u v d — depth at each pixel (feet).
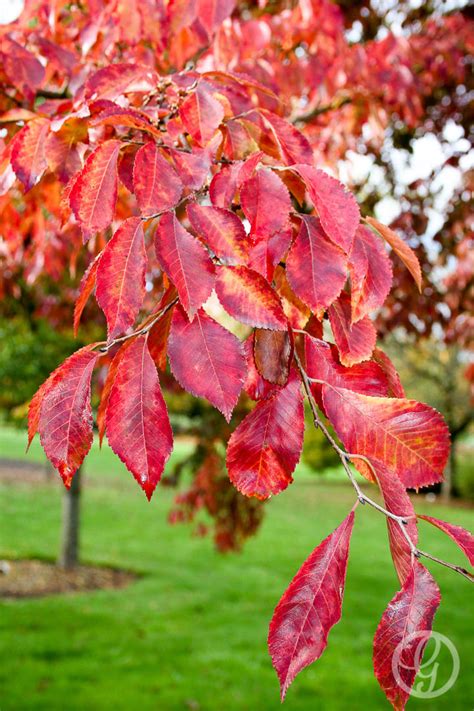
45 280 15.76
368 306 2.37
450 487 64.95
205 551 34.14
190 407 18.24
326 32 7.54
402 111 10.02
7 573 27.63
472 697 16.89
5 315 19.83
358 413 2.20
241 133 2.96
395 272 12.91
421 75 10.57
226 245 2.19
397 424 2.16
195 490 17.94
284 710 15.92
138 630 21.29
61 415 2.11
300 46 10.21
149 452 2.04
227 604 24.97
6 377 24.04
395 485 2.04
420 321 14.96
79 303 2.32
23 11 5.30
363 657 19.75
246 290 2.15
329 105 9.52
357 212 2.30
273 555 33.94
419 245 13.10
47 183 4.67
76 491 29.86
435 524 1.98
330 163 10.77
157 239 2.18
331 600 1.93
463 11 10.58
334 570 1.96
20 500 46.50
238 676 17.88
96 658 18.63
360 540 39.17
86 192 2.42
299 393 2.31
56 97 5.13
